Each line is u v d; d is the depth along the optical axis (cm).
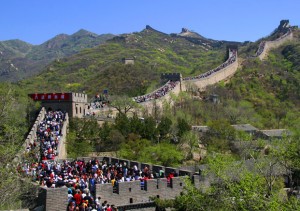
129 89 18438
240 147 7719
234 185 3084
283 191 4028
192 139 9300
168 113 12394
